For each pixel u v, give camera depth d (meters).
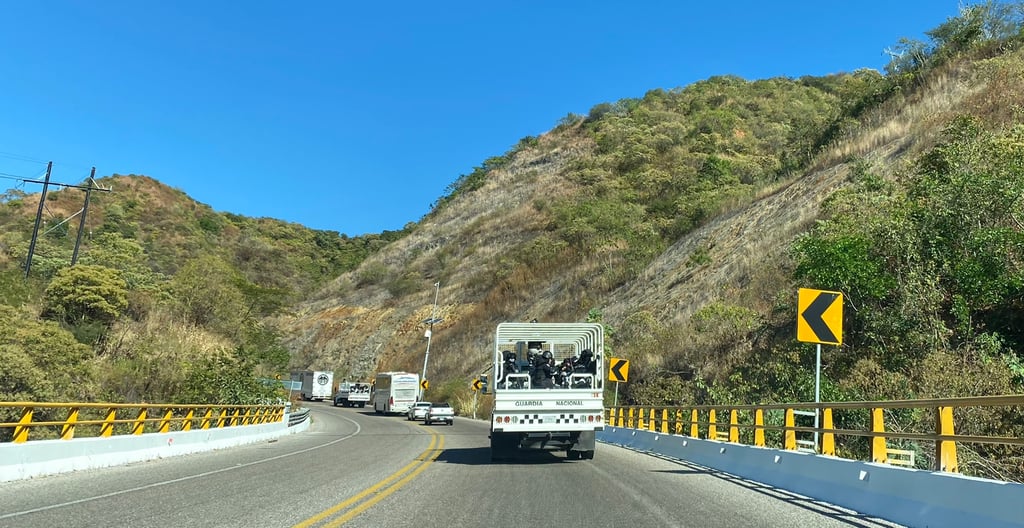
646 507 9.70
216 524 8.12
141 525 8.02
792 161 55.88
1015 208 19.17
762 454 13.13
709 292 37.53
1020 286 17.58
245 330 51.00
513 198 110.06
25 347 23.88
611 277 56.75
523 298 70.50
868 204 23.66
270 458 17.94
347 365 88.00
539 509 9.49
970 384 14.59
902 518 8.38
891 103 44.72
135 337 33.69
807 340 12.55
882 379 16.38
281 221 159.62
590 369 18.17
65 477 12.89
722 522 8.50
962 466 12.15
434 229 115.75
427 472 14.39
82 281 37.06
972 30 43.75
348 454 19.42
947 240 19.86
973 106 31.20
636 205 77.19
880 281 19.83
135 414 28.05
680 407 19.95
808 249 21.81
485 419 50.12
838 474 10.20
